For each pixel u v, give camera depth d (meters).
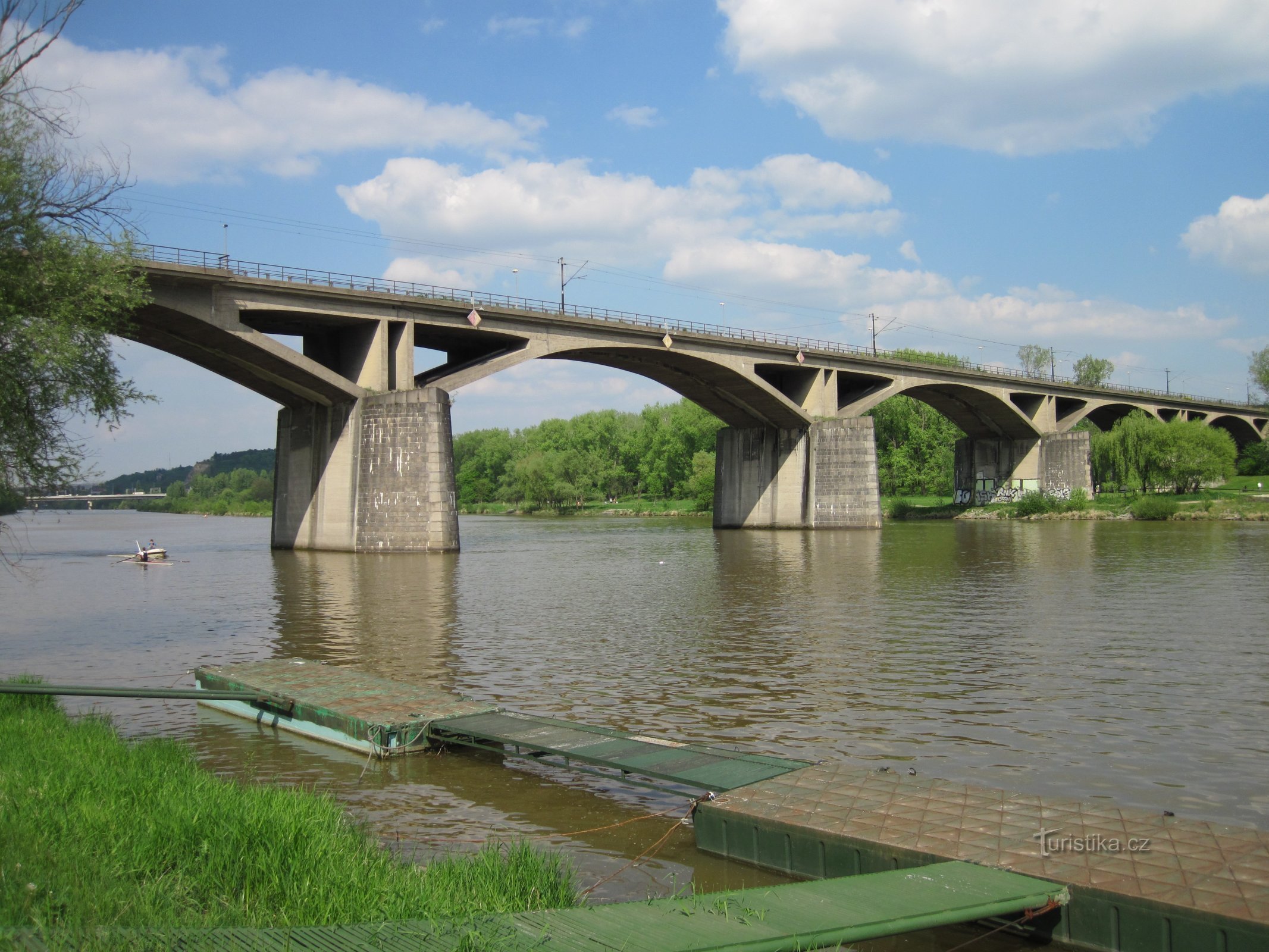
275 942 6.36
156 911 7.07
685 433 136.88
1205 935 7.07
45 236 18.27
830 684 18.45
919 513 101.19
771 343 76.25
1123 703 16.67
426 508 55.09
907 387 87.25
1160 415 124.75
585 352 67.56
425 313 57.16
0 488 18.56
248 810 9.27
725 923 6.95
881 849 8.73
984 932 8.12
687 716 15.89
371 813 11.29
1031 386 100.00
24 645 24.66
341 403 58.53
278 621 28.45
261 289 50.19
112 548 73.06
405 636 25.12
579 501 148.75
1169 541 56.88
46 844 8.16
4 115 17.73
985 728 15.05
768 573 41.91
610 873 9.46
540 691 17.98
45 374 18.55
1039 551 51.34
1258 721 15.45
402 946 6.37
